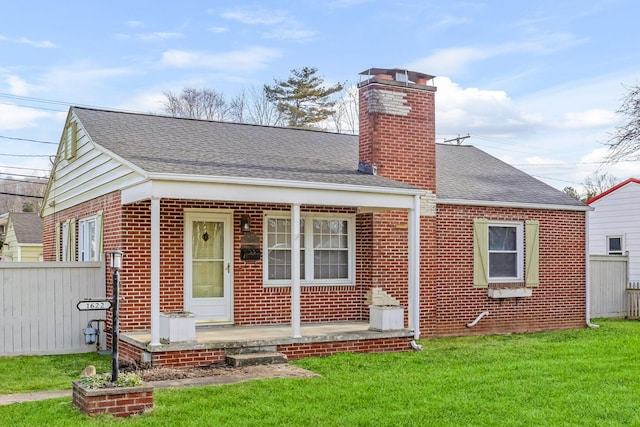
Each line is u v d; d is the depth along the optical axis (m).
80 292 13.37
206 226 13.43
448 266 15.47
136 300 12.64
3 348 12.66
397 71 15.22
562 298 17.19
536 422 7.39
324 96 43.41
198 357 10.90
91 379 8.02
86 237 15.40
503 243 16.56
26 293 12.92
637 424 7.35
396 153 14.88
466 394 8.67
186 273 13.11
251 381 9.41
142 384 7.77
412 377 9.83
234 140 15.36
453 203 15.56
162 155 12.39
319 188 12.13
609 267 19.94
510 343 13.98
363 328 13.34
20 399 8.60
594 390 8.91
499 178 18.17
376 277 14.55
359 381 9.49
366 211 14.73
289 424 7.22
